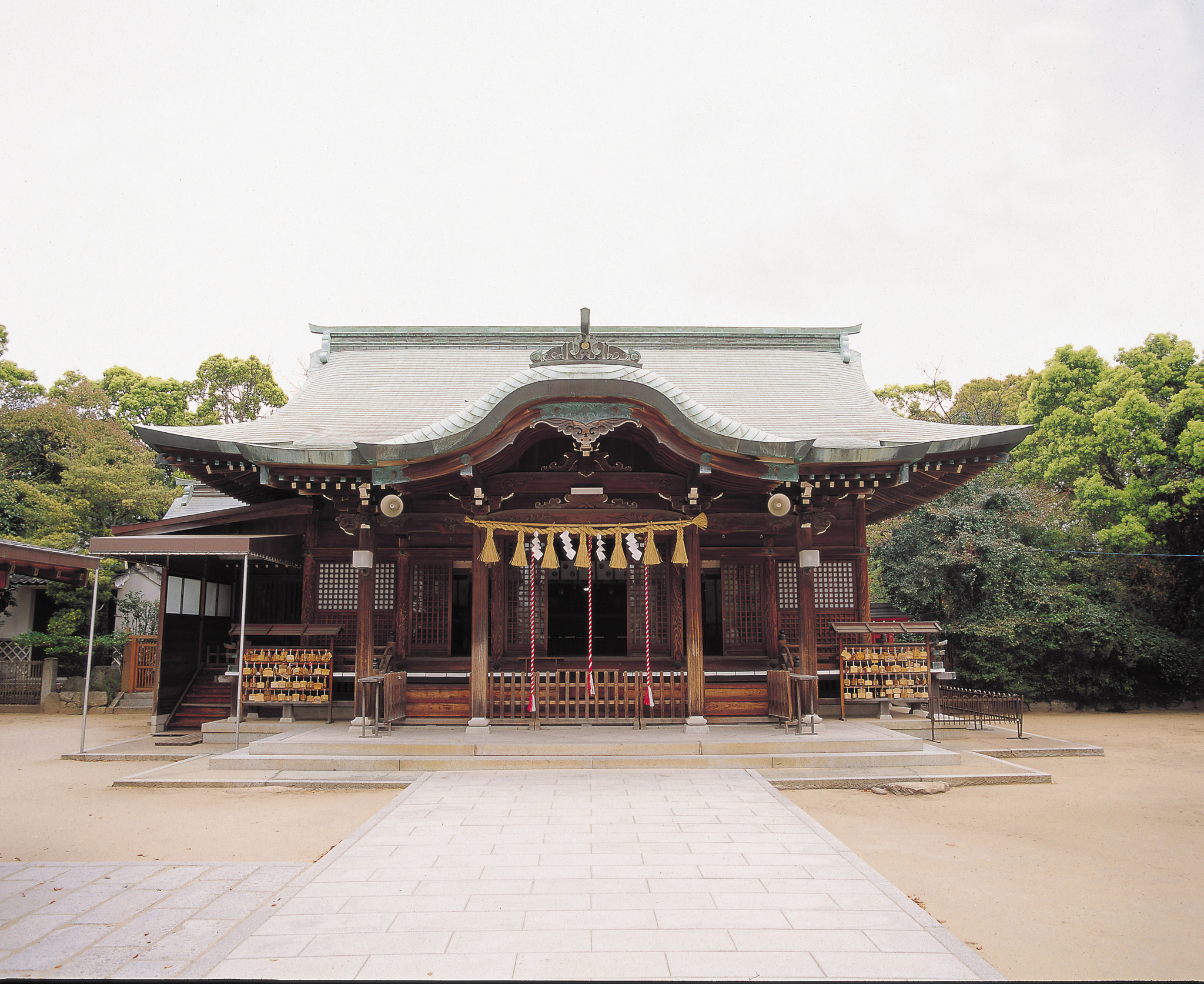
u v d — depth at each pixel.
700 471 10.16
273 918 4.90
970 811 8.34
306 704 12.54
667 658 12.91
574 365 9.95
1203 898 5.79
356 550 11.72
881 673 12.50
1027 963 4.62
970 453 12.35
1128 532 20.27
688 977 4.09
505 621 12.96
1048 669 19.23
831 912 5.02
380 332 17.48
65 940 4.69
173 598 13.35
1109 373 21.88
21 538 21.16
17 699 19.05
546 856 6.16
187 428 12.99
